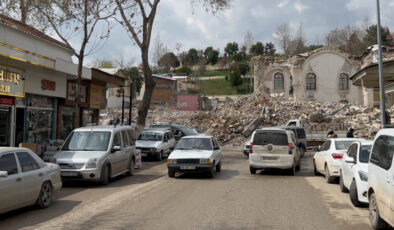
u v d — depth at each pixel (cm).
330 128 3766
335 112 4200
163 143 2256
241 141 3753
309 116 4169
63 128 2241
